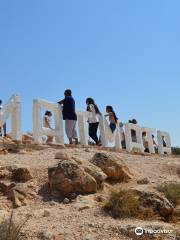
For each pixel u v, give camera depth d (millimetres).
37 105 14961
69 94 16000
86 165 10156
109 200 8641
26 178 10070
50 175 9766
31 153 13070
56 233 7250
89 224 7730
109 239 7180
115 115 18469
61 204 9070
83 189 9516
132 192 8766
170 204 8555
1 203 8906
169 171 12773
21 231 7215
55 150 13812
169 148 21969
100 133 17781
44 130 15125
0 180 9984
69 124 15844
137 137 19562
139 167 12734
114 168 10695
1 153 12742
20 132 14836
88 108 17406
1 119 14781
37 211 8469
